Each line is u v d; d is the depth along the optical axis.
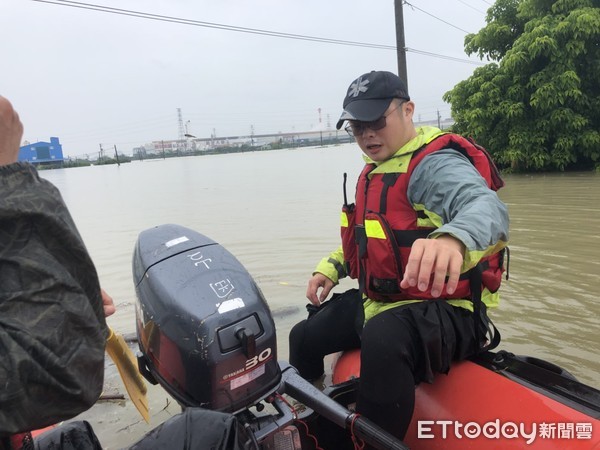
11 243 0.84
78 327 0.88
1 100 0.90
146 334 1.59
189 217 8.16
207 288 1.50
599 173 10.97
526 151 11.60
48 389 0.84
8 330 0.80
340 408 1.52
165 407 2.57
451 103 13.04
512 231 5.71
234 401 1.44
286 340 3.19
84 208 10.54
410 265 1.30
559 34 11.20
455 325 1.73
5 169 0.87
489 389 1.64
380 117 1.85
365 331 1.70
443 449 1.66
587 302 3.53
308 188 11.90
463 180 1.64
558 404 1.51
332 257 2.42
